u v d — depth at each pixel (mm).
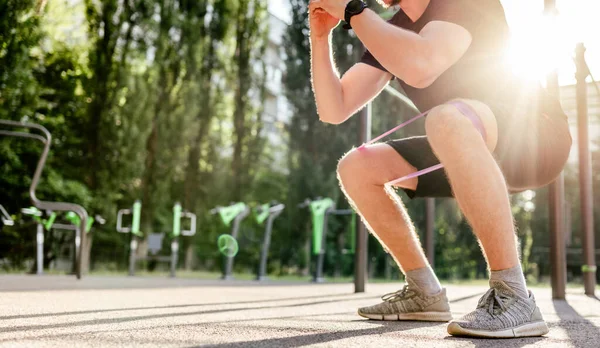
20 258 9375
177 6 14172
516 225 1369
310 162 12875
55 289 3236
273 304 2336
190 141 13898
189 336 1072
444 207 12102
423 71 1245
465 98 1365
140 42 12977
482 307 1234
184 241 13867
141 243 12773
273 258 14367
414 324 1504
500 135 1322
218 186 14234
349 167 1607
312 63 1597
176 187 14383
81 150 12000
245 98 14797
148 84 12602
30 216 9711
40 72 11914
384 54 1259
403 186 1612
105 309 1815
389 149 1577
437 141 1262
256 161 14711
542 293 3992
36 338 1003
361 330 1277
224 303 2330
